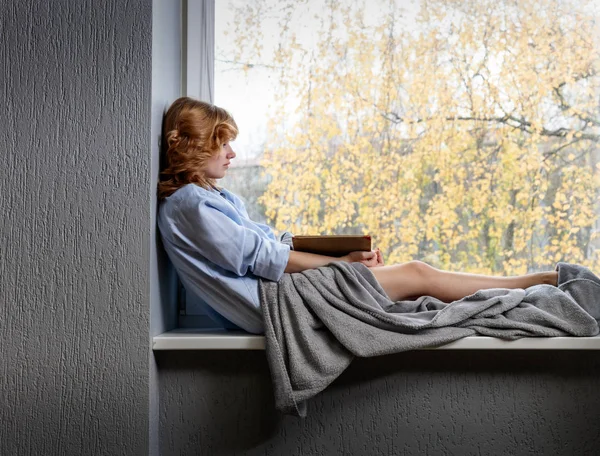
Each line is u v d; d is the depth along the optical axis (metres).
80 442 1.65
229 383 1.75
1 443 1.66
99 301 1.67
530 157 2.05
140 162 1.70
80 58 1.72
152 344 1.69
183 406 1.75
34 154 1.70
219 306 1.76
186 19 2.08
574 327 1.66
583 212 2.05
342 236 1.79
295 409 1.61
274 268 1.73
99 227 1.69
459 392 1.73
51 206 1.69
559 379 1.72
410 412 1.73
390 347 1.62
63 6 1.72
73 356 1.67
